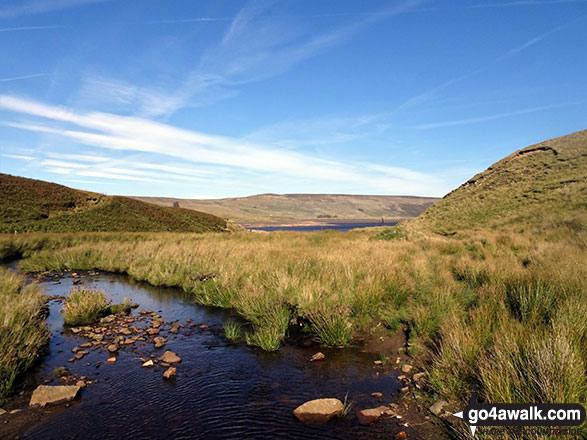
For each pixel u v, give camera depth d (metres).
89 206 42.69
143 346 6.16
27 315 6.71
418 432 3.47
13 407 4.09
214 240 23.36
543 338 4.27
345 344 6.04
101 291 9.69
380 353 5.66
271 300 7.76
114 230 37.50
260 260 11.95
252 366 5.25
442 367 4.45
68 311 7.73
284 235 28.28
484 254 13.35
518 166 42.84
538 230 21.22
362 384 4.62
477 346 4.49
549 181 33.38
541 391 3.39
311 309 6.98
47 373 5.02
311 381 4.73
